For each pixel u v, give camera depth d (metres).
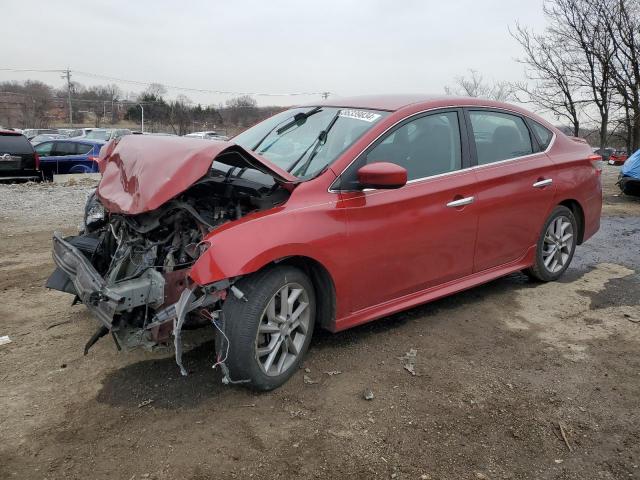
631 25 25.84
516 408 3.32
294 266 3.59
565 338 4.30
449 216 4.27
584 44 26.92
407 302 4.19
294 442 2.96
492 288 5.39
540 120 5.38
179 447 2.90
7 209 9.66
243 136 4.78
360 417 3.19
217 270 3.09
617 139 30.06
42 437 2.96
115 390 3.44
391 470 2.76
